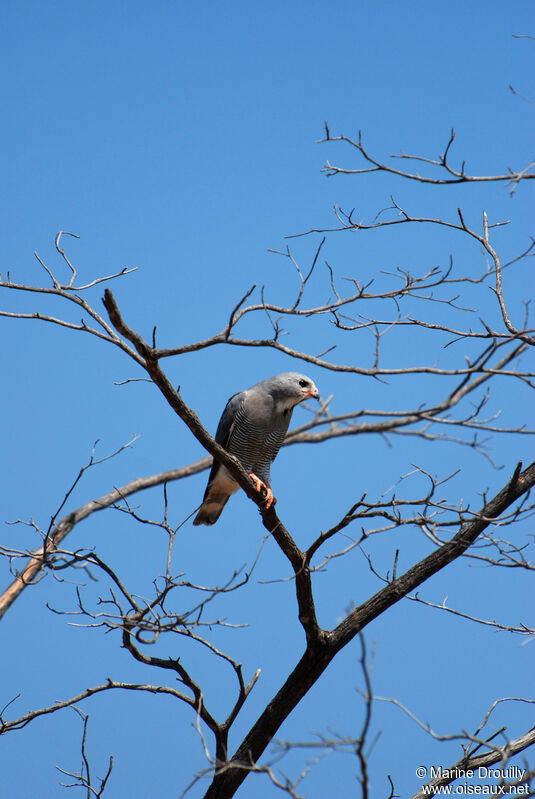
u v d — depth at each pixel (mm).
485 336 10070
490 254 10594
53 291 9672
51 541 10430
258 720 11094
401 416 8312
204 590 9305
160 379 9531
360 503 9758
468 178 9156
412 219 10445
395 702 7258
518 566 9711
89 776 10453
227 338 8664
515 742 10539
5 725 10484
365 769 6246
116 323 8852
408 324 9680
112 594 9875
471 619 10609
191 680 10750
